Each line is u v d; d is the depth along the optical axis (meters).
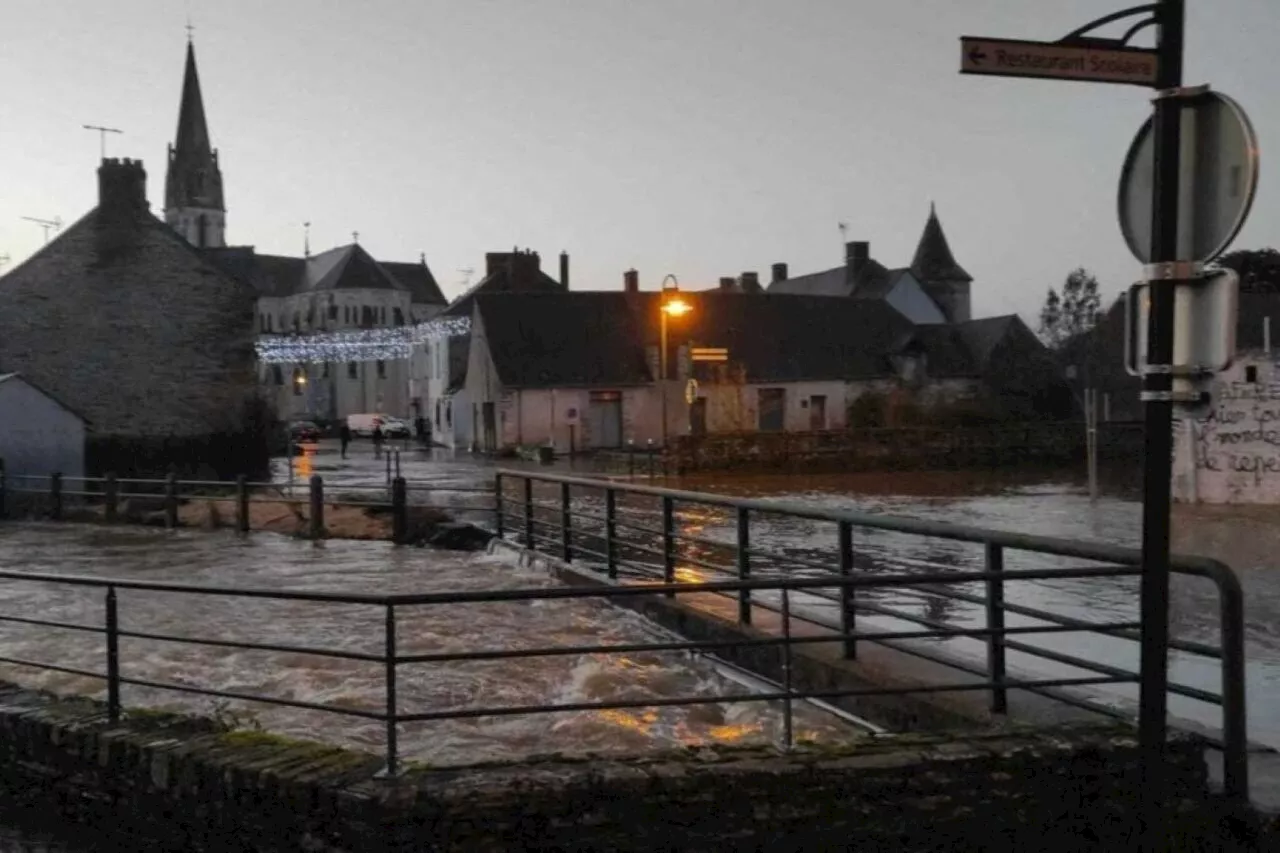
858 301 65.19
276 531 22.47
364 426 81.81
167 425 38.16
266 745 6.13
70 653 11.28
